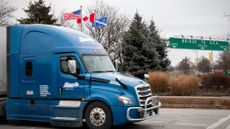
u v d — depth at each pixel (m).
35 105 12.46
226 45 39.66
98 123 11.30
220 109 19.38
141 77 33.97
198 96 22.27
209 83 24.92
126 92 11.13
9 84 13.03
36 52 12.51
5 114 13.25
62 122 11.95
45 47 12.37
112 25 53.19
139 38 34.19
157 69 34.41
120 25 53.50
